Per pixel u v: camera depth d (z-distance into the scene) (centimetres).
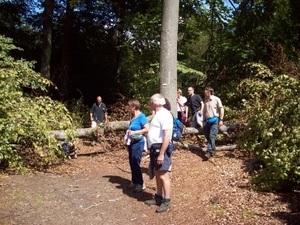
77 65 2130
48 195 545
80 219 468
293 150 539
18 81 786
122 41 1920
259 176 567
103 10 2058
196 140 900
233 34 1452
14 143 696
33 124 681
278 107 668
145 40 1528
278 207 477
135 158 568
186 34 1534
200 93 1483
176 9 847
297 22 1330
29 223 448
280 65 1050
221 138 902
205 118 785
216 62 1473
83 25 2144
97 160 791
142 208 512
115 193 570
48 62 1527
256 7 1433
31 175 650
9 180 611
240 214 466
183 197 553
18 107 684
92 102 2136
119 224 459
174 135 598
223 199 530
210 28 1537
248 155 775
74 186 596
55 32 2144
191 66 1551
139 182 577
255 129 703
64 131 784
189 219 471
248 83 930
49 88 1552
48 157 730
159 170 490
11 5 1948
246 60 1355
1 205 498
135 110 576
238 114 1014
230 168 691
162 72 852
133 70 2141
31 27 2123
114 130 889
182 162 756
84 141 945
